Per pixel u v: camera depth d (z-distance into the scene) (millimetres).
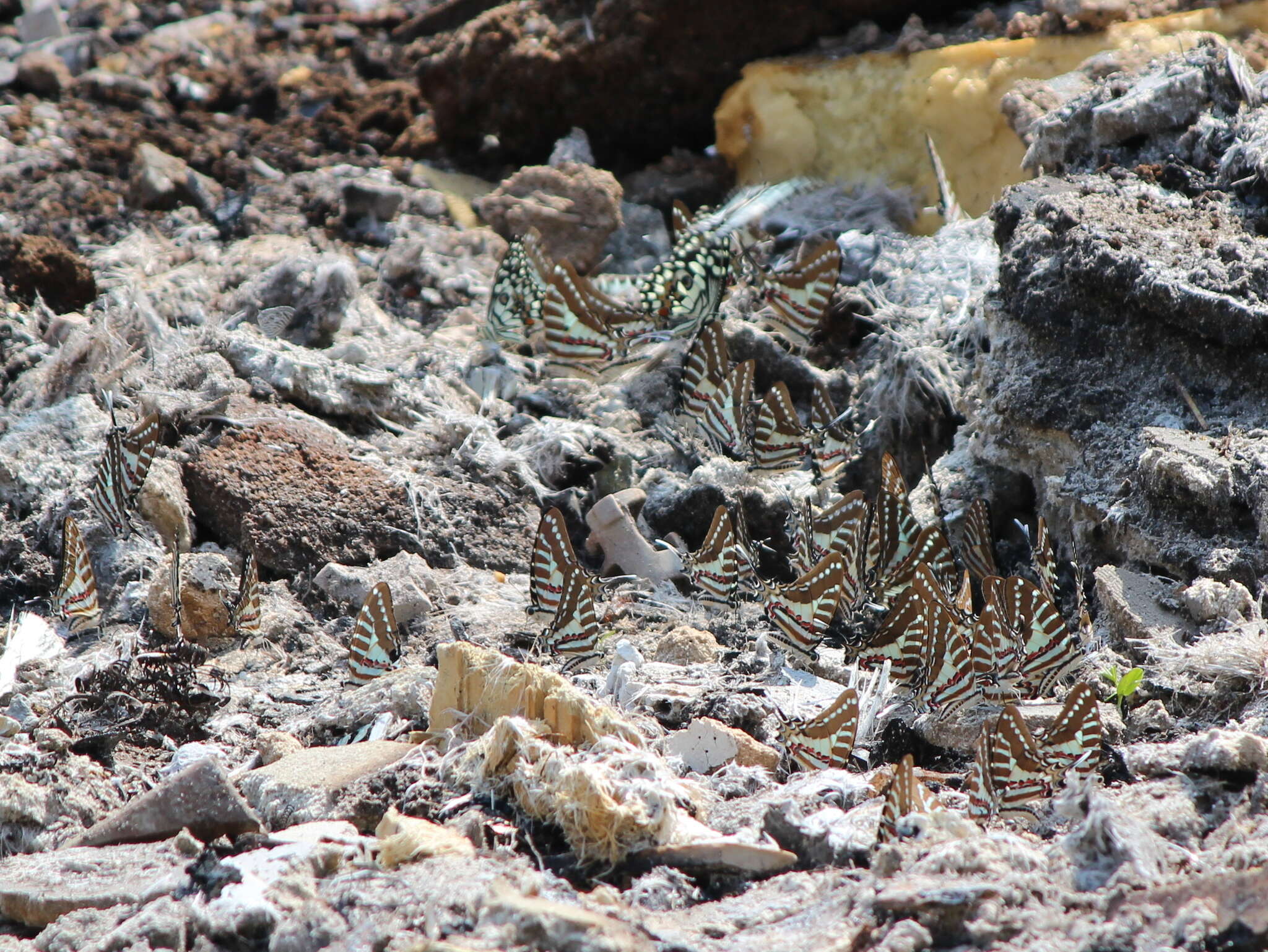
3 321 13523
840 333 14602
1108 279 10758
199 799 6715
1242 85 12773
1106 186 12203
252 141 19375
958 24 17969
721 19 17953
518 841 6297
